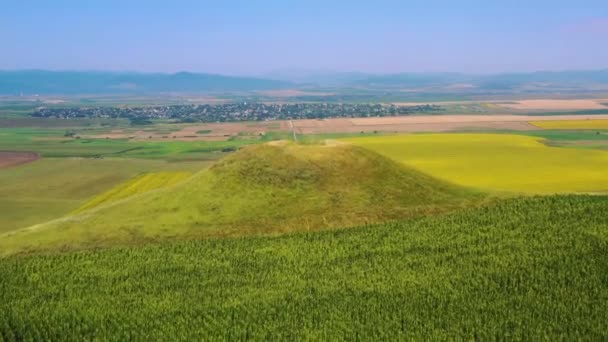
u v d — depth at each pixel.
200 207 63.16
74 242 57.19
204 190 66.06
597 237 51.38
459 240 53.38
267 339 37.22
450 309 39.81
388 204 63.44
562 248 49.62
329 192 65.06
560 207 60.50
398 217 61.28
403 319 38.84
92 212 64.56
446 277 45.59
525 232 53.88
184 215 61.88
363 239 55.16
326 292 44.16
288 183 66.38
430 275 46.19
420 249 52.03
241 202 63.66
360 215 61.19
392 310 40.38
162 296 44.66
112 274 49.28
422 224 58.34
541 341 35.22
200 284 46.75
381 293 43.38
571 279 43.41
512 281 43.88
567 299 40.34
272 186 65.94
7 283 47.97
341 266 49.25
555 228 54.25
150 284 47.06
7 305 43.53
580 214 57.97
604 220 55.84
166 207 63.59
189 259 52.06
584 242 50.47
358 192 65.25
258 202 63.56
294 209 62.28
